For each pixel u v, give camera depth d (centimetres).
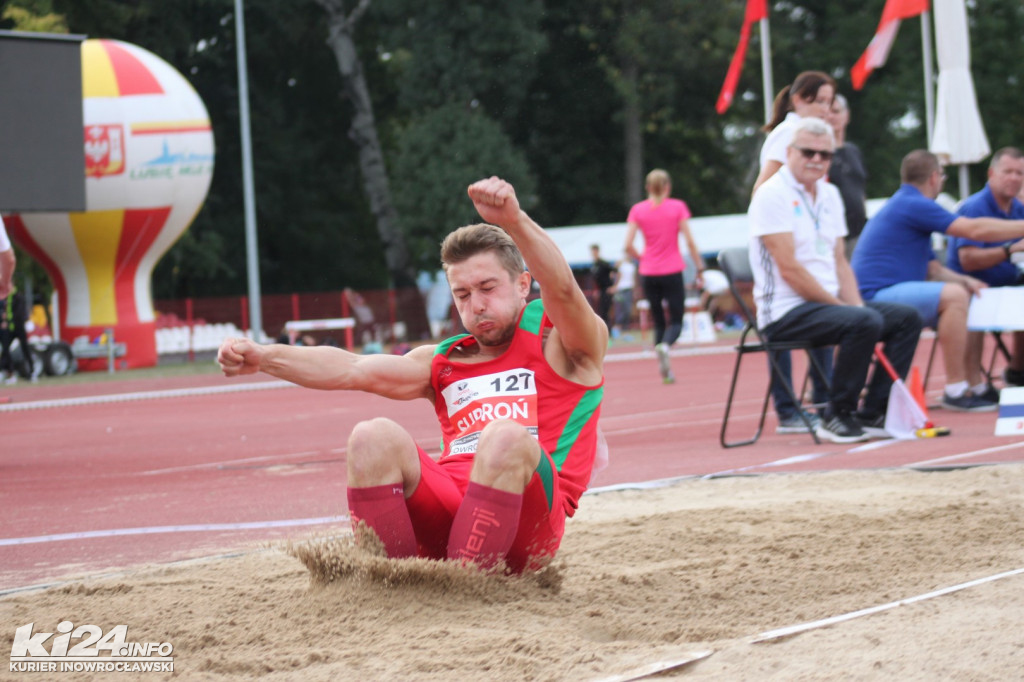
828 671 613
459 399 827
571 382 818
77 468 1936
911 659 627
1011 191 2072
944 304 1989
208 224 9250
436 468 804
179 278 9600
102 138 5675
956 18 3234
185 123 5872
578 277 7975
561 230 8288
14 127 3356
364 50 10094
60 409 3394
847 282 1812
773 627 730
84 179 3462
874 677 600
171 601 849
